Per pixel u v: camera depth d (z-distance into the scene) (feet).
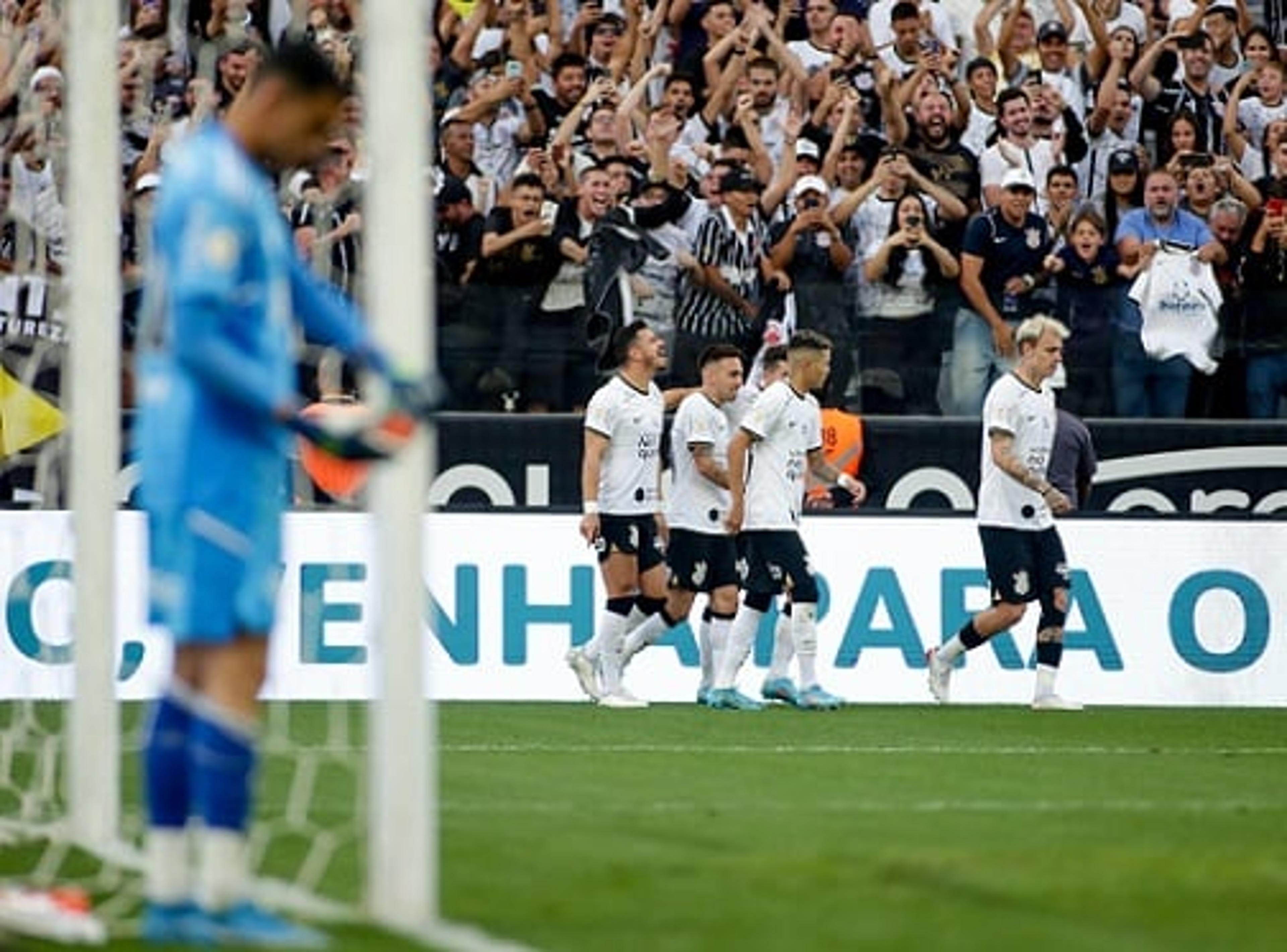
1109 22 215.10
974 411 195.72
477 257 192.85
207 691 78.07
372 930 79.87
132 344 173.68
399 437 77.25
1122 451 194.90
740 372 175.73
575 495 190.60
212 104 167.12
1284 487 194.70
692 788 126.11
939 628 185.26
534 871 92.99
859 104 205.67
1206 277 196.95
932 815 114.01
